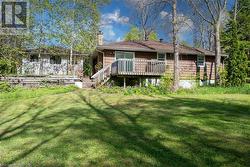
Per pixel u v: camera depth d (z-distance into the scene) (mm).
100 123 11523
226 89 25828
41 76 31703
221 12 34094
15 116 13992
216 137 9039
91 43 45281
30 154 7844
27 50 41156
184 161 6988
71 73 41969
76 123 11625
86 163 7062
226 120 11633
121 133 9773
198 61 37531
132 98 19656
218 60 33875
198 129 10125
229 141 8586
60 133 10023
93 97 20484
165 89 24188
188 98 19531
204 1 34812
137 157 7348
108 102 17844
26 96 21266
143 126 10766
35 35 41094
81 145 8484
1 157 7676
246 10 48094
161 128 10359
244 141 8586
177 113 13430
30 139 9359
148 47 34625
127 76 31297
